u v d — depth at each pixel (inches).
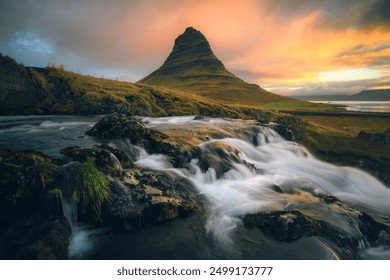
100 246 376.8
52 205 398.0
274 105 3654.0
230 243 396.8
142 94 1638.8
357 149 1331.2
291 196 572.1
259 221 440.1
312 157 1213.7
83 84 1579.7
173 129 1039.0
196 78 7180.1
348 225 451.5
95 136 736.3
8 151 478.3
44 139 713.6
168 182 517.3
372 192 852.0
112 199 422.6
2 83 1234.6
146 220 421.1
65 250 350.9
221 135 1034.1
